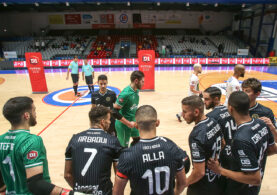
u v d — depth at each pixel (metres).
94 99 3.44
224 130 2.19
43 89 8.82
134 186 1.40
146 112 1.42
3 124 5.46
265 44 22.48
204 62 19.34
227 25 27.19
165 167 1.35
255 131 1.57
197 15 26.66
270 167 3.29
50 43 24.75
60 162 3.52
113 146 1.67
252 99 2.12
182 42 25.09
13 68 18.39
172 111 6.20
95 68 18.27
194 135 1.71
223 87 9.41
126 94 2.82
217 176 1.95
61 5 22.67
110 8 24.97
